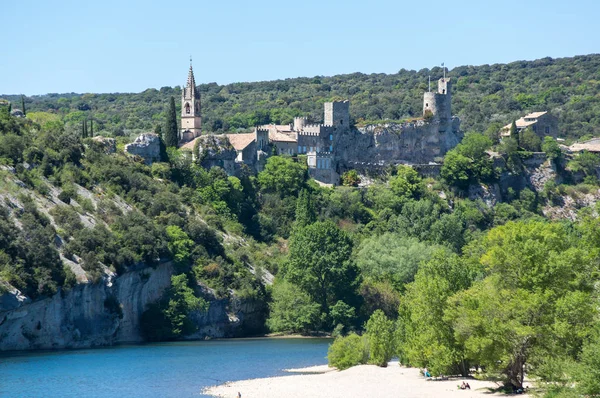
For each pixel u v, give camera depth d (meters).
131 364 153.88
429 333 131.12
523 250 116.88
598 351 99.56
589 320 111.88
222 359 165.25
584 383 98.69
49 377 137.38
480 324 117.56
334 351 156.25
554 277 115.81
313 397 122.00
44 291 167.12
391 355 155.00
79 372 142.88
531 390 112.94
